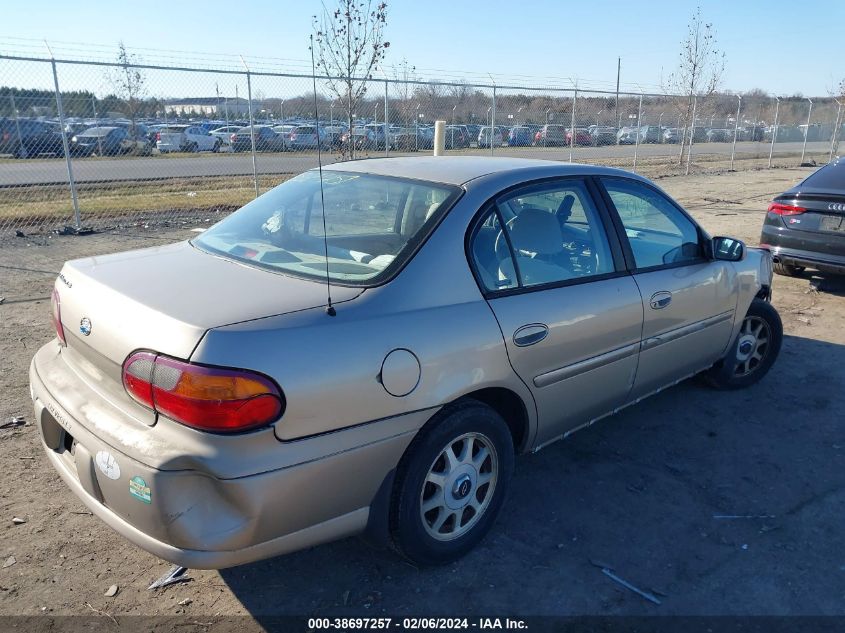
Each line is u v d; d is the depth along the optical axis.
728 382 4.83
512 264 3.09
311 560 3.01
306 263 2.89
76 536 3.11
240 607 2.72
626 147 28.50
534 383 3.11
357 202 3.19
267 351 2.26
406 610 2.72
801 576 2.97
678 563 3.04
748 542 3.20
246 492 2.22
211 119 16.02
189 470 2.22
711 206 14.48
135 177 15.91
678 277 3.91
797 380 5.13
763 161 28.22
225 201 13.46
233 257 3.02
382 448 2.54
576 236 3.45
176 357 2.22
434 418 2.74
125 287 2.61
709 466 3.88
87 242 9.65
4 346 5.38
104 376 2.53
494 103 15.23
